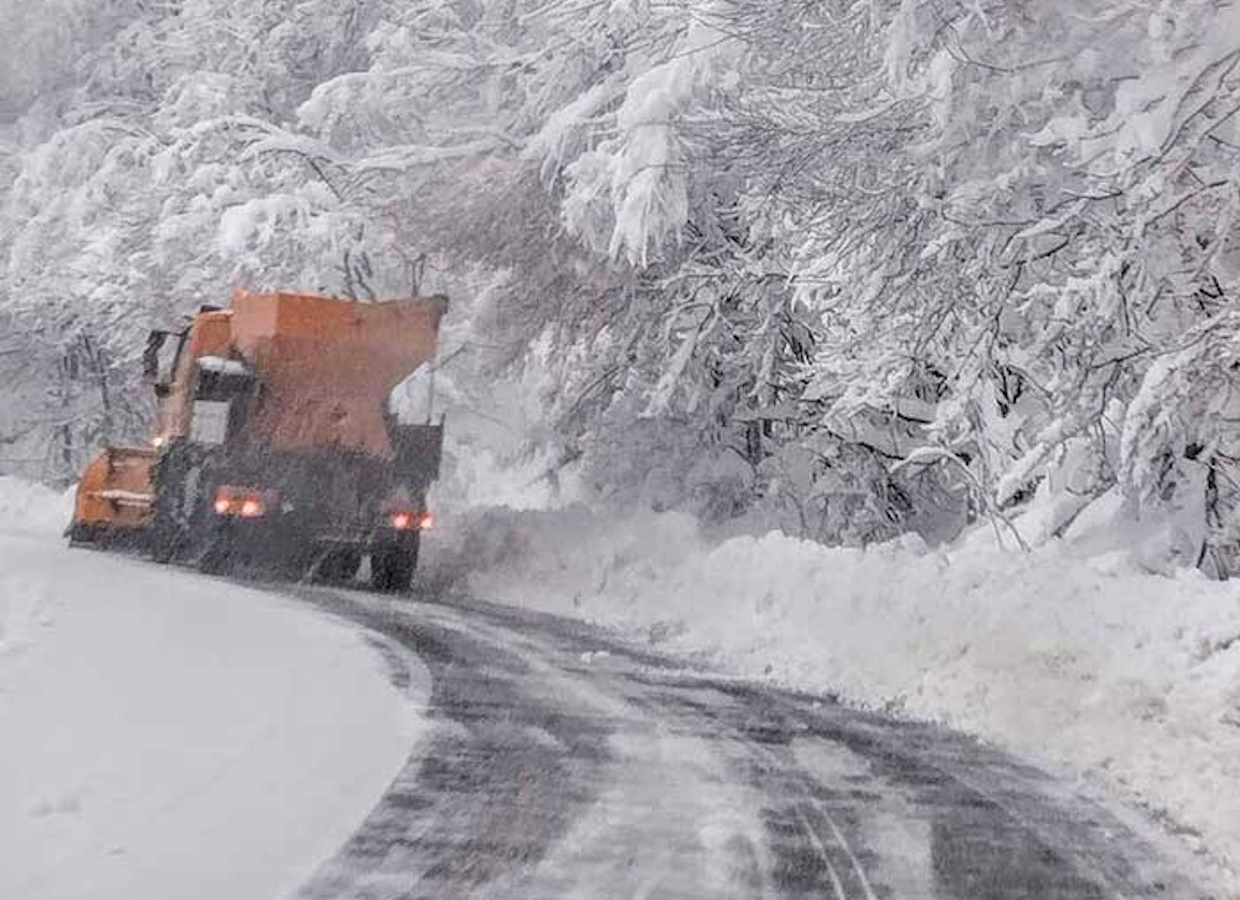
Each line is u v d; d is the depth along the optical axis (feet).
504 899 67.62
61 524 333.83
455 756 99.30
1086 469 175.22
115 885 65.57
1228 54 137.39
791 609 168.45
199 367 233.35
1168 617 127.54
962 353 176.35
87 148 376.89
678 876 73.00
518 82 263.08
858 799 92.48
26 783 82.48
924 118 165.68
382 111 282.97
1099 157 145.07
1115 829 87.51
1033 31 153.07
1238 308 143.33
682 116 187.83
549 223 262.47
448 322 321.11
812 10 172.96
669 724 116.57
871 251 172.14
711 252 246.88
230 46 370.12
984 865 77.82
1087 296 150.30
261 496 231.71
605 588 213.25
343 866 71.51
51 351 450.30
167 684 117.91
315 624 169.17
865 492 247.50
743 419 257.96
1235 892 74.64
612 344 270.26
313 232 303.68
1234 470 169.17
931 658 137.90
